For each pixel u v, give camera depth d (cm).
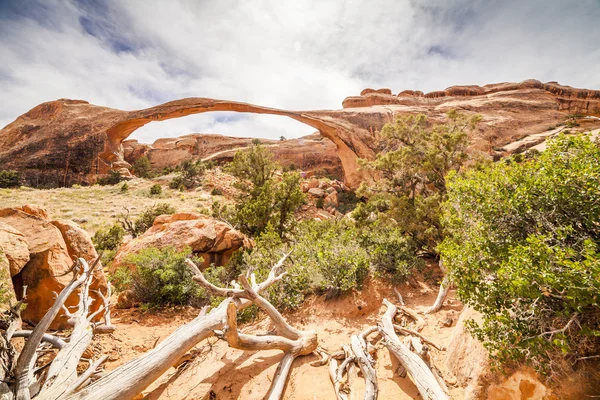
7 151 3488
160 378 440
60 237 608
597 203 246
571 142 278
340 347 457
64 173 3444
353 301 592
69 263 586
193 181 3541
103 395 257
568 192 260
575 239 254
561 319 231
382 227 997
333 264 624
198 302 802
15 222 621
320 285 626
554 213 268
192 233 1199
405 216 1016
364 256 674
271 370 412
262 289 514
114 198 2728
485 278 297
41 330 271
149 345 548
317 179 3859
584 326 202
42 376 290
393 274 700
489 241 300
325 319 561
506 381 275
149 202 2662
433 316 531
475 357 321
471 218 353
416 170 1162
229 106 3503
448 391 320
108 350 516
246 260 877
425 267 841
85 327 353
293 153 5441
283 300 621
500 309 268
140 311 736
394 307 535
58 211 2102
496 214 308
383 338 430
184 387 406
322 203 3067
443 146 1113
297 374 405
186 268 816
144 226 1967
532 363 252
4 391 234
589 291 192
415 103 4169
